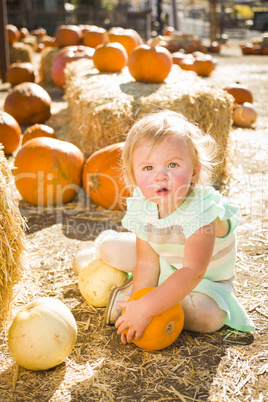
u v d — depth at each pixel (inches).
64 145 168.7
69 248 132.0
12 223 91.6
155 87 213.0
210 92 183.9
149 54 223.3
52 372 81.0
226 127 187.2
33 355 78.2
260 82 453.4
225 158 187.2
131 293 94.2
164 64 224.8
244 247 128.8
